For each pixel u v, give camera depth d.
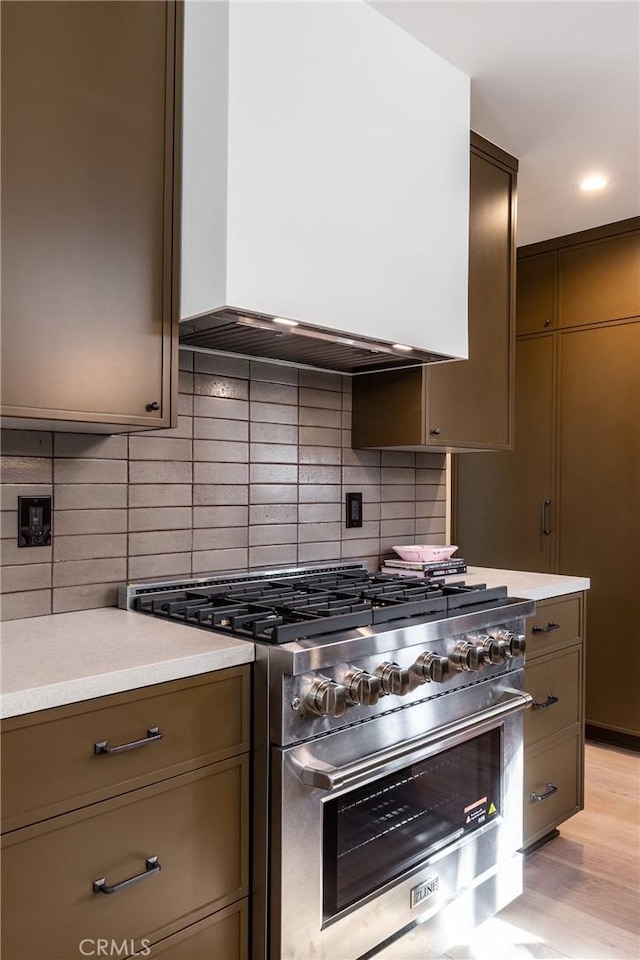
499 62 2.12
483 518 3.95
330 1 1.77
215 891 1.39
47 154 1.41
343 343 1.94
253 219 1.60
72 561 1.77
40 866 1.14
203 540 2.04
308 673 1.44
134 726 1.26
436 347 2.09
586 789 2.92
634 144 2.62
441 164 2.11
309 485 2.36
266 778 1.42
